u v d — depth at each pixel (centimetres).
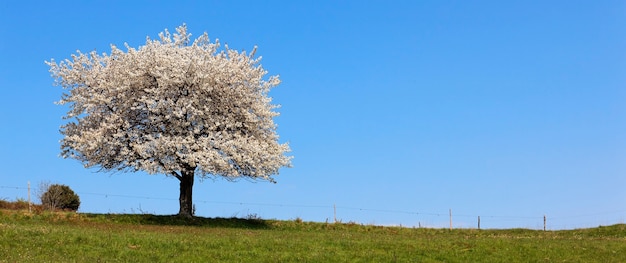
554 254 2945
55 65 4428
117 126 4200
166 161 4078
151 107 4128
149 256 2572
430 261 2728
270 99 4556
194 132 4162
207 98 4262
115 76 4297
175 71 4162
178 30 4591
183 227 3747
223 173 4197
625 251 3081
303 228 4325
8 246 2570
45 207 4706
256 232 3625
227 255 2670
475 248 3000
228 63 4381
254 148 4206
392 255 2797
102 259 2473
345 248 2931
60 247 2620
